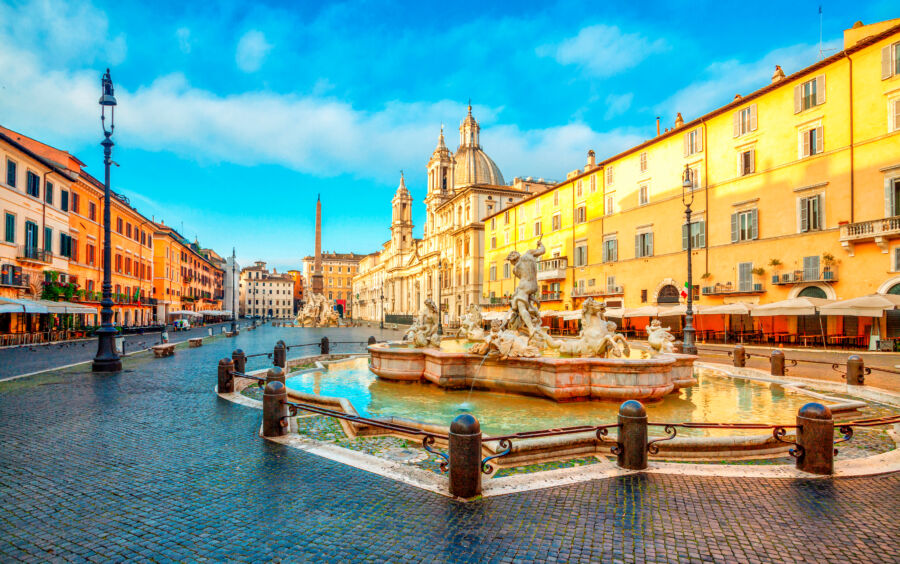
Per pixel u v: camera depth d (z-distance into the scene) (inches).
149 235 2551.7
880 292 1096.2
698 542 181.8
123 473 253.8
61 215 1582.2
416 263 3996.1
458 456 223.9
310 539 183.3
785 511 209.5
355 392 514.0
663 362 446.9
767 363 828.6
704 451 284.4
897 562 167.9
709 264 1514.5
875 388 519.5
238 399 459.5
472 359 514.3
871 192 1120.8
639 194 1792.6
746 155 1409.9
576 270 2137.1
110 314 676.7
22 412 401.1
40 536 185.0
